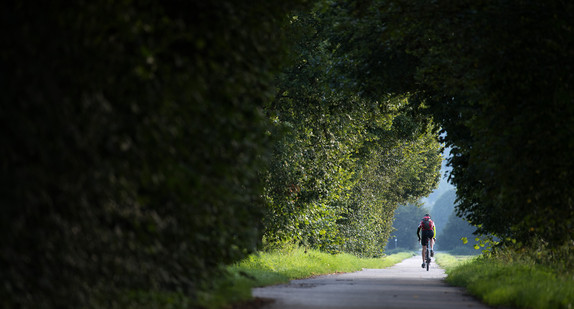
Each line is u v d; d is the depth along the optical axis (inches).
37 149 717.9
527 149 1542.8
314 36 3088.1
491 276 1889.8
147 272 928.9
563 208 1680.6
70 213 780.0
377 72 2566.4
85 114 762.2
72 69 761.6
